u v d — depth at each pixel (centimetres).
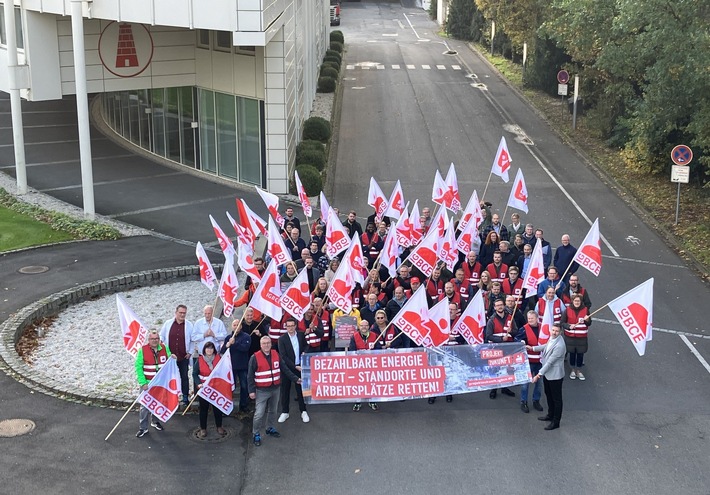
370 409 1550
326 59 5494
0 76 3316
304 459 1359
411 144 3797
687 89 2586
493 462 1359
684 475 1330
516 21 5091
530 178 3341
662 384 1677
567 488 1285
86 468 1303
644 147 3203
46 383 1573
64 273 2212
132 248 2450
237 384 1597
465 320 1556
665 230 2756
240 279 2202
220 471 1312
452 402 1583
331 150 3681
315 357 1505
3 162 3484
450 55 6119
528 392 1639
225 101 3241
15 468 1293
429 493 1264
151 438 1406
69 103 4759
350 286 1579
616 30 2892
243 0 2559
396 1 9744
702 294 2223
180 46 3281
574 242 2630
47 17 3027
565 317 1678
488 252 2020
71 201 2927
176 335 1488
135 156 3644
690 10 2450
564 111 4409
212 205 2945
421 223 2253
